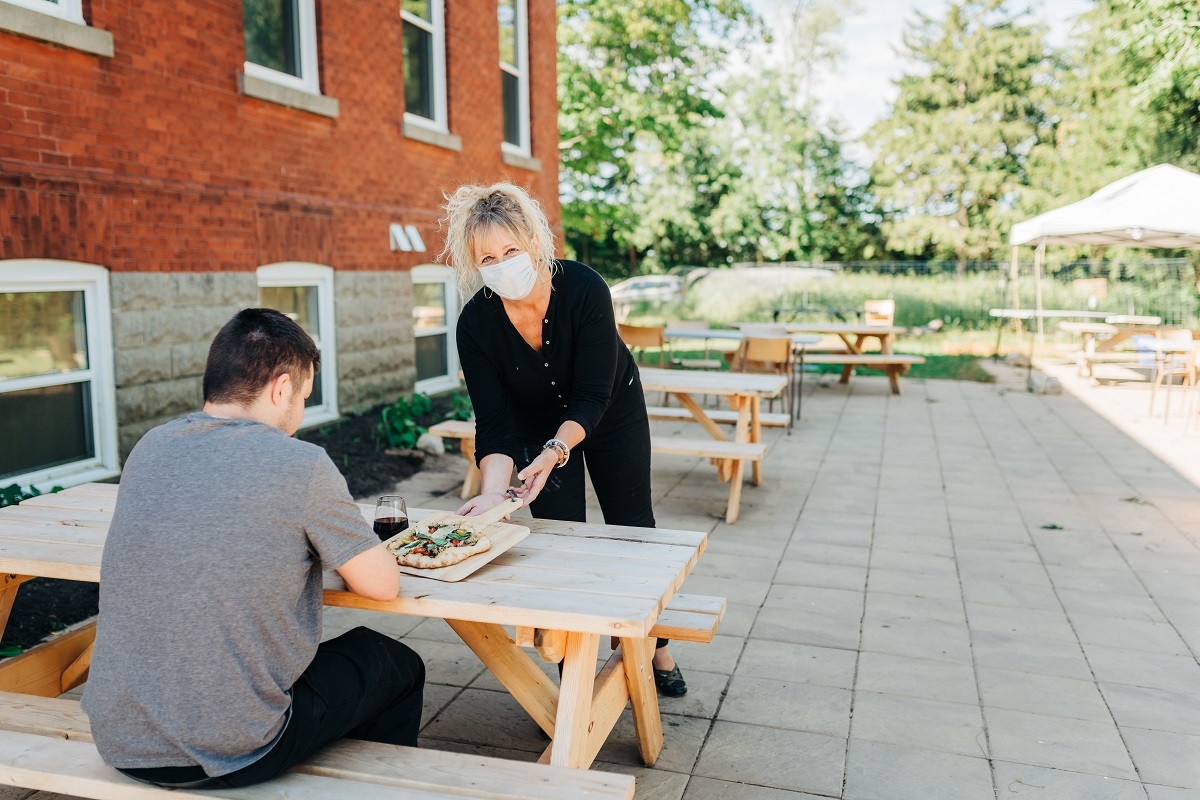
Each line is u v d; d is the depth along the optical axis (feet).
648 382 22.62
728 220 99.60
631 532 9.20
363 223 26.04
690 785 9.42
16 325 16.42
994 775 9.65
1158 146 74.23
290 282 23.65
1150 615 14.37
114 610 6.38
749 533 18.95
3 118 15.35
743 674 12.12
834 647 13.03
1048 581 15.98
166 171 18.95
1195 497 22.21
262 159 21.93
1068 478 24.30
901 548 17.94
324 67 24.11
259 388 6.83
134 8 17.89
